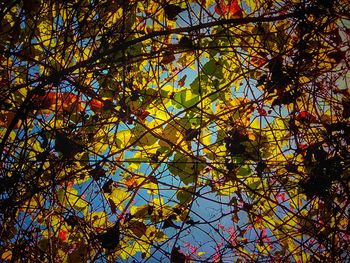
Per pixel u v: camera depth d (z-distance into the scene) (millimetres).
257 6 812
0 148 671
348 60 780
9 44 760
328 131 776
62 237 829
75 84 692
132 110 835
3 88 720
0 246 704
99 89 755
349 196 736
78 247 813
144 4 803
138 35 776
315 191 754
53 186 732
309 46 768
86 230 775
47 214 740
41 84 663
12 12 750
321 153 760
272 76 773
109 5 745
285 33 797
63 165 721
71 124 774
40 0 736
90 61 661
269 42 832
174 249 779
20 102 748
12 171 689
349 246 747
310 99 814
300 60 753
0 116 779
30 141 738
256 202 807
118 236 762
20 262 715
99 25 747
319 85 798
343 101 795
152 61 833
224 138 817
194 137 794
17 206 694
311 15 723
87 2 772
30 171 719
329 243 751
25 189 701
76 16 732
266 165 795
